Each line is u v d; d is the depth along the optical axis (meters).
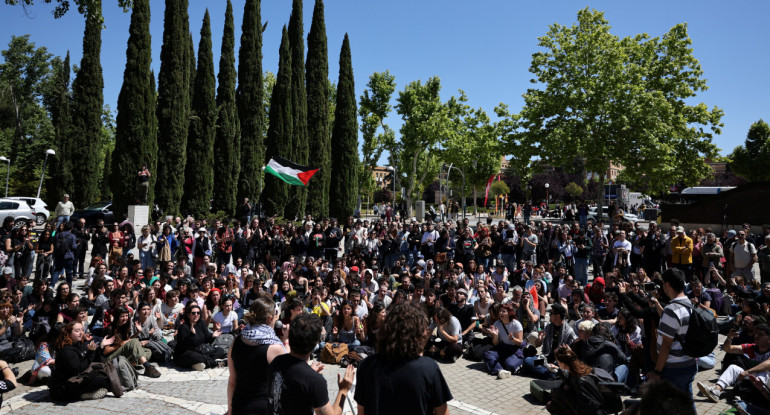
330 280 11.34
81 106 30.58
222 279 10.39
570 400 5.08
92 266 11.82
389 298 10.34
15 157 43.72
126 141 22.05
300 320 2.95
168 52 24.50
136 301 9.79
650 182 32.03
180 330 7.55
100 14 13.58
